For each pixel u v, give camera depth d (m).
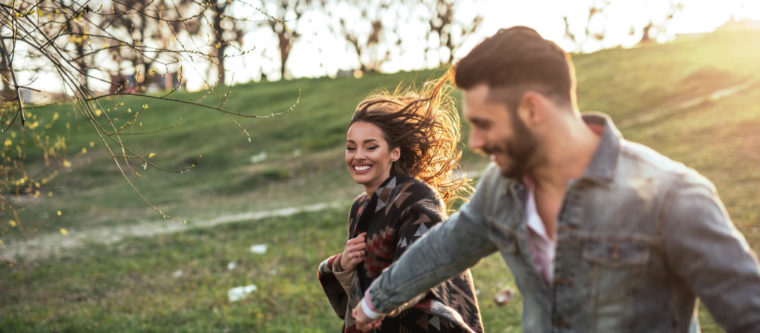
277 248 8.48
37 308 6.71
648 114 15.43
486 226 1.56
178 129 22.97
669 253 1.22
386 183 2.38
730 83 16.48
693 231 1.18
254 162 18.08
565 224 1.31
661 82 17.91
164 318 5.98
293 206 12.05
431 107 2.45
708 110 13.06
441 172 2.58
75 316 6.30
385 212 2.31
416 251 1.72
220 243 9.16
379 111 2.39
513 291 5.66
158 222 11.69
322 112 23.61
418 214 2.21
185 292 6.91
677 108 14.12
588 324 1.32
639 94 17.34
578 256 1.30
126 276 7.82
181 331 5.55
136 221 11.95
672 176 1.24
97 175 17.05
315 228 9.41
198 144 20.84
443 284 2.18
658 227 1.22
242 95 29.36
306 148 18.72
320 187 14.16
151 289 7.17
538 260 1.43
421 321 2.17
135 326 5.79
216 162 18.52
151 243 9.55
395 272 1.75
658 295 1.27
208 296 6.58
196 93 29.61
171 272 7.84
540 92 1.28
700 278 1.19
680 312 1.29
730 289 1.16
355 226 2.48
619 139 1.33
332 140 19.02
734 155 9.61
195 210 12.87
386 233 2.28
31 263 8.79
